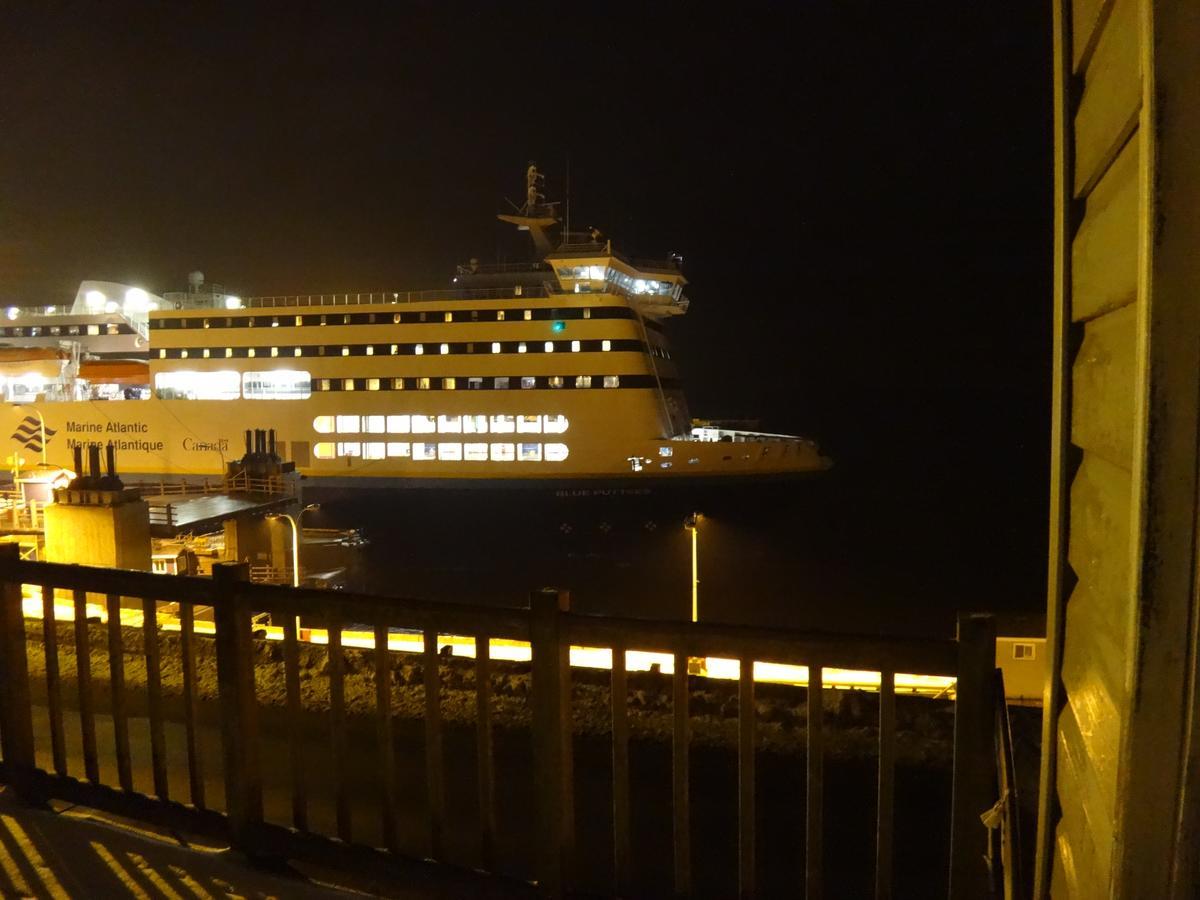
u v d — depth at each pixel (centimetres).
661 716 477
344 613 287
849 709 459
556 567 4372
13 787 363
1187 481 111
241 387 5562
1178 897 115
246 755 307
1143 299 114
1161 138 110
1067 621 178
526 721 481
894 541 5053
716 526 5294
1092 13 151
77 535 2167
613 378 5181
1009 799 194
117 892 288
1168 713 114
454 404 5306
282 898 282
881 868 227
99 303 6556
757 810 394
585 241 5338
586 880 353
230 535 3012
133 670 602
